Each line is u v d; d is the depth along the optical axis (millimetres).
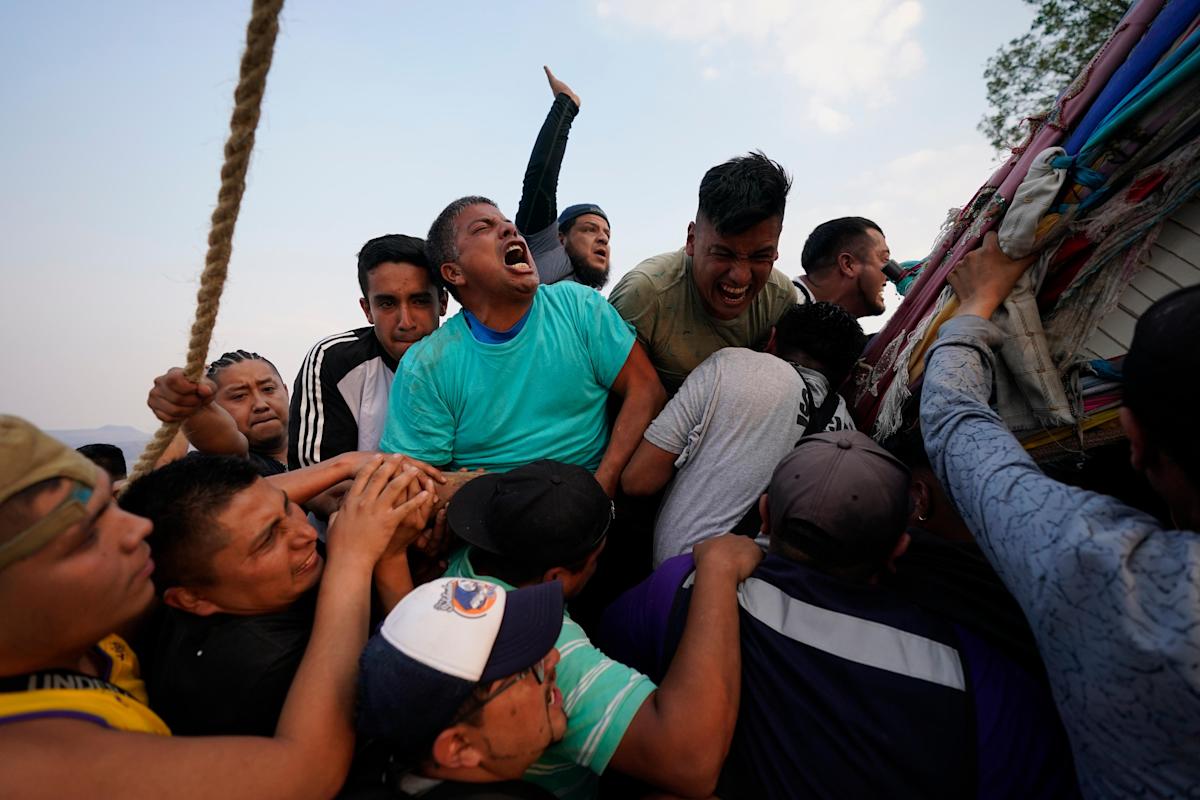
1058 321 1469
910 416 1720
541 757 1256
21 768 871
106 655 1185
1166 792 868
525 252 1919
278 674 1211
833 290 2947
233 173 1163
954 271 1542
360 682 1055
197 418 1771
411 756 1068
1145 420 919
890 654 1210
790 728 1197
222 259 1255
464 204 1930
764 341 2320
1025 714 1156
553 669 1150
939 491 1688
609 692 1201
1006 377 1514
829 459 1366
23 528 894
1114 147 1321
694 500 1768
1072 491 989
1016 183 1500
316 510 1991
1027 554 975
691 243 2107
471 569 1482
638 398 1989
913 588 1354
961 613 1274
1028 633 1233
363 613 1263
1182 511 960
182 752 967
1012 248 1443
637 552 2150
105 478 1016
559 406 1961
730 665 1208
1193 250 1307
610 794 1494
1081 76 1444
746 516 1745
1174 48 1251
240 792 973
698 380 1855
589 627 2131
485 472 1727
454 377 1912
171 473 1241
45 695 973
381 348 2398
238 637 1234
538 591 1142
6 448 897
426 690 1002
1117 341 1416
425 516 1465
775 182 1820
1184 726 829
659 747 1136
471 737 1048
